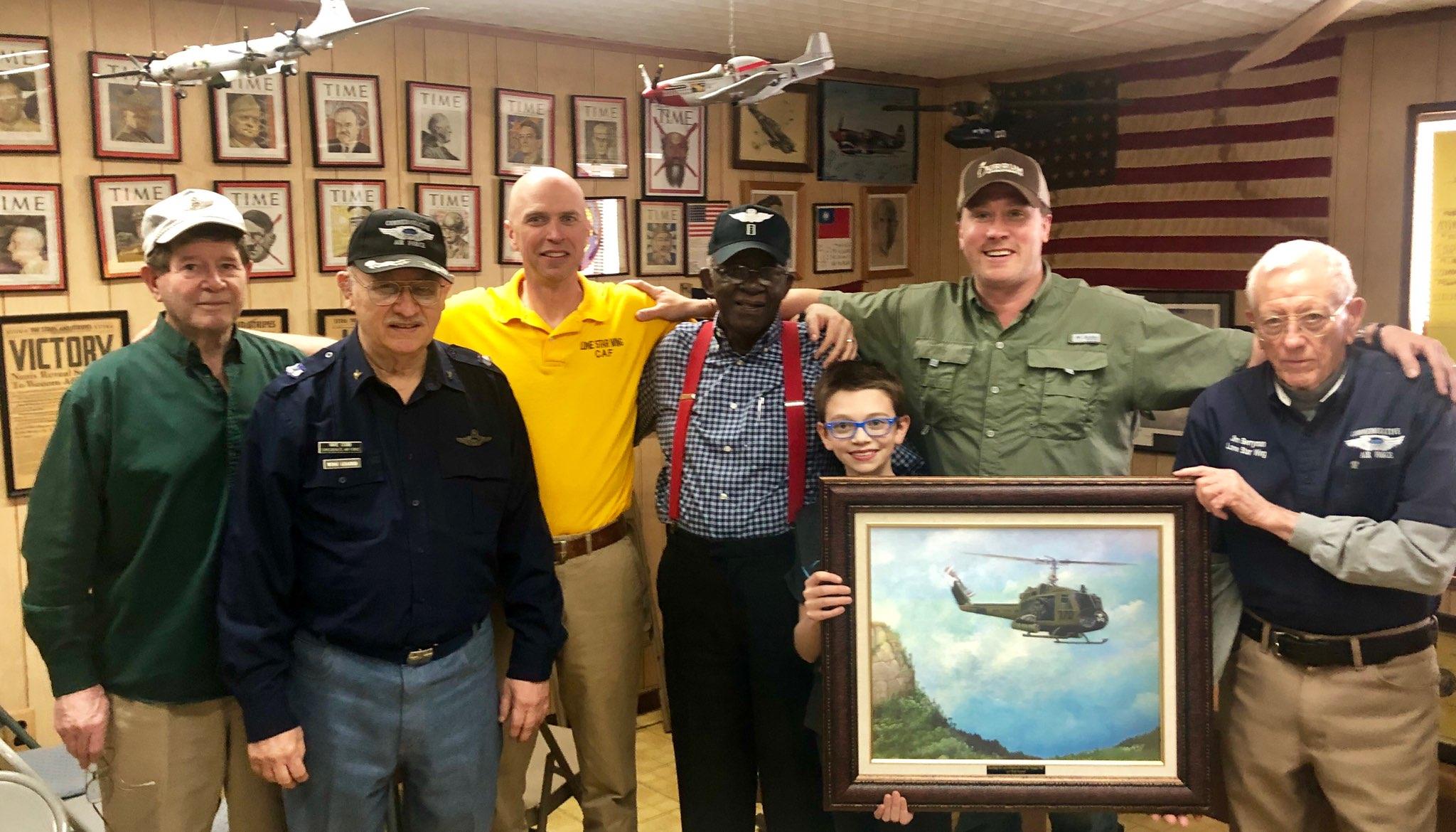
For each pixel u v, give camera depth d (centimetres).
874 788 185
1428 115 356
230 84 295
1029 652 184
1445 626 305
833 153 462
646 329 244
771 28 376
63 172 299
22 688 309
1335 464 191
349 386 193
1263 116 398
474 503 201
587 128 393
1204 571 181
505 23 364
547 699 214
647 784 357
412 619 193
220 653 191
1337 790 197
